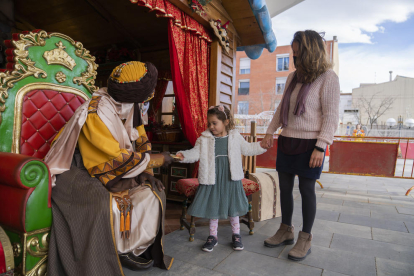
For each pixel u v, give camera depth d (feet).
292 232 7.86
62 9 13.33
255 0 11.86
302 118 6.96
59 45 6.98
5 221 4.87
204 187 7.65
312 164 6.68
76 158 5.80
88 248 4.81
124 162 5.37
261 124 85.61
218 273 6.21
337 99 6.61
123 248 5.36
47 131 6.73
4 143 5.93
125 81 5.53
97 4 12.39
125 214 5.28
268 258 7.02
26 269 4.72
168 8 9.32
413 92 110.11
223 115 7.62
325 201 13.53
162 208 6.05
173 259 6.77
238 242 7.50
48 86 6.75
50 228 5.04
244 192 7.89
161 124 14.02
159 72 14.07
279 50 89.92
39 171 4.77
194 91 11.19
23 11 13.73
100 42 15.64
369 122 112.78
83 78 7.52
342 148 18.56
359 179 21.52
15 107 6.10
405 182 20.39
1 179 4.75
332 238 8.52
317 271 6.40
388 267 6.65
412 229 9.48
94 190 5.17
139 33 13.98
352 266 6.68
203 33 11.66
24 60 6.25
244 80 95.71
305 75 6.86
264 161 20.61
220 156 7.67
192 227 8.04
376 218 10.75
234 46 14.67
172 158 6.69
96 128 5.36
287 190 7.67
